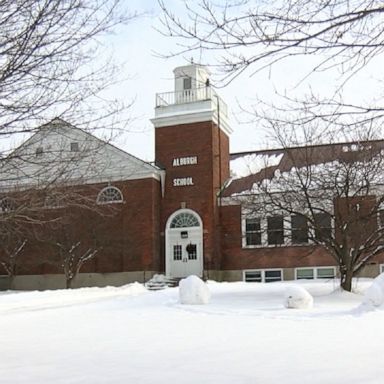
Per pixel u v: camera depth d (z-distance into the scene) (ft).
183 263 126.62
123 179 124.57
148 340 35.86
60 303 73.20
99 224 125.08
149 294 79.51
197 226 127.03
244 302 64.03
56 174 38.83
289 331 39.06
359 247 74.59
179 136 130.62
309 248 119.96
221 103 136.98
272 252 124.16
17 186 36.01
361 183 78.23
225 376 23.93
